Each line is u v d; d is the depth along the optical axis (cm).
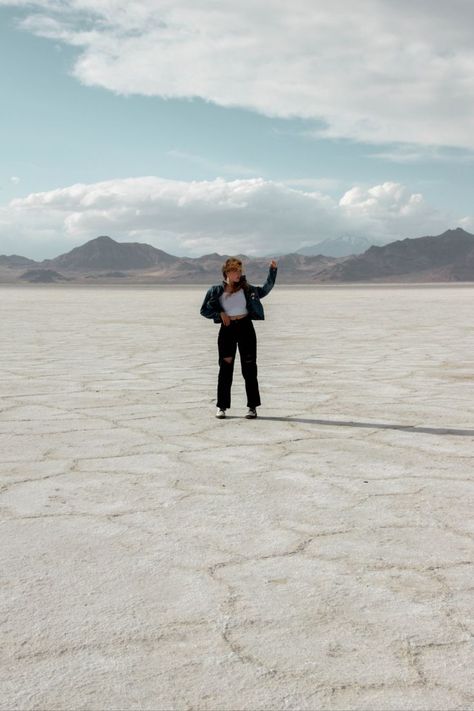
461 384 1012
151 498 476
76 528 417
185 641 283
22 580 342
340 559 369
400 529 415
